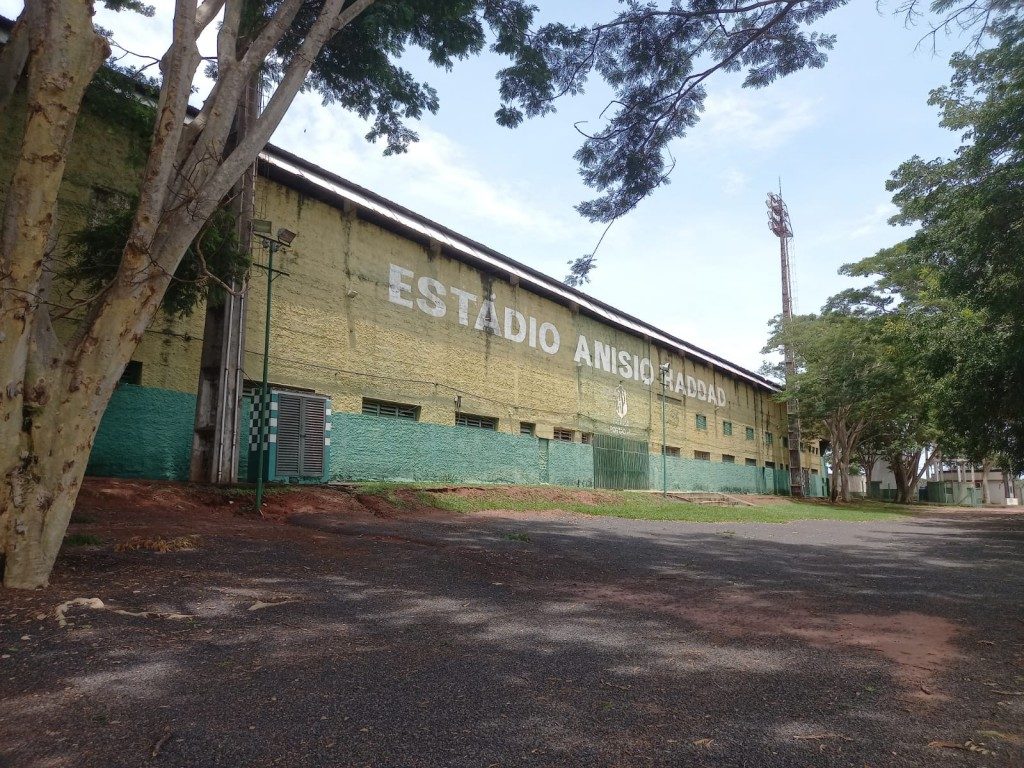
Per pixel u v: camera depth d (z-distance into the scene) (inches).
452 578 257.9
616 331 1090.7
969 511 1557.6
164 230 220.8
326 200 629.9
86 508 359.3
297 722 114.3
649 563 333.7
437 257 750.5
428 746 106.7
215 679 133.6
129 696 122.6
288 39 382.6
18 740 103.5
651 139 394.6
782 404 1798.7
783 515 832.3
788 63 366.3
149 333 492.4
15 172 186.2
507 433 828.6
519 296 880.9
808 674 151.6
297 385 585.9
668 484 1179.9
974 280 533.3
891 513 1214.9
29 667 133.6
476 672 145.3
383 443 657.6
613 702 129.5
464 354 775.1
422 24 380.5
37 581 190.2
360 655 153.9
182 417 506.0
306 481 527.5
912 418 1478.8
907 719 124.7
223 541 298.5
